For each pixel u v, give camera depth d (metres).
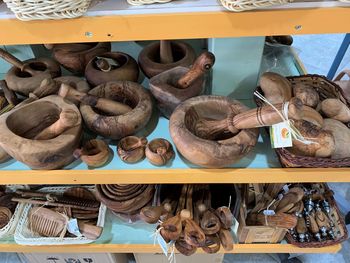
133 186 1.02
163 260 1.24
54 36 0.63
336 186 1.63
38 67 1.07
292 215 0.97
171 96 0.86
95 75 0.97
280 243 1.10
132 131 0.86
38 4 0.55
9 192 1.16
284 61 1.16
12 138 0.76
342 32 0.61
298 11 0.58
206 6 0.60
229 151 0.75
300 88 0.88
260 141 0.90
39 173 0.83
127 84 0.92
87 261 1.26
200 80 0.90
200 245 0.87
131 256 1.44
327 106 0.85
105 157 0.85
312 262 1.38
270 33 0.62
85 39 0.63
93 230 1.05
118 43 1.24
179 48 1.08
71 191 1.15
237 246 1.11
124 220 1.13
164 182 0.85
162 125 0.95
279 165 0.84
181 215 0.92
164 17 0.59
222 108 0.84
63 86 0.85
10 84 0.99
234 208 1.01
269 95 0.85
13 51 1.15
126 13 0.60
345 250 1.40
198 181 0.85
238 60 0.89
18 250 1.13
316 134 0.75
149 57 1.04
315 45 2.41
